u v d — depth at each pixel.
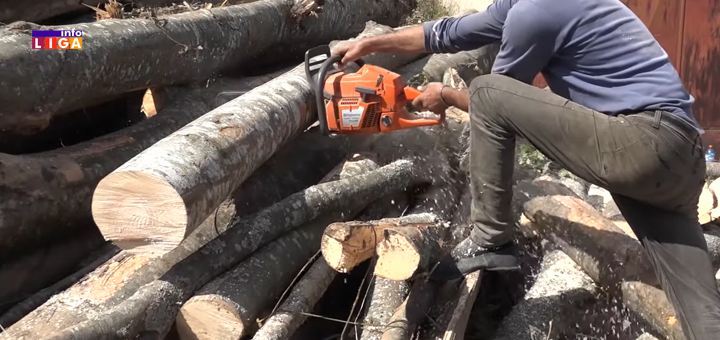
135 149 3.41
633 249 3.08
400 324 2.62
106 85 3.35
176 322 2.58
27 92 2.89
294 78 3.57
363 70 3.08
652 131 2.48
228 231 2.78
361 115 3.07
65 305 2.64
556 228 3.32
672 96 2.55
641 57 2.59
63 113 3.37
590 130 2.54
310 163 3.70
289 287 2.80
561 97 2.61
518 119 2.64
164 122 3.69
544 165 4.05
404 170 3.52
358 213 3.37
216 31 4.07
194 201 2.49
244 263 2.73
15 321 2.72
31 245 3.01
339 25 5.49
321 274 2.81
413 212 3.58
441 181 3.68
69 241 3.18
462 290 2.82
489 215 2.82
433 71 4.75
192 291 2.59
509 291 3.30
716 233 3.78
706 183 4.16
